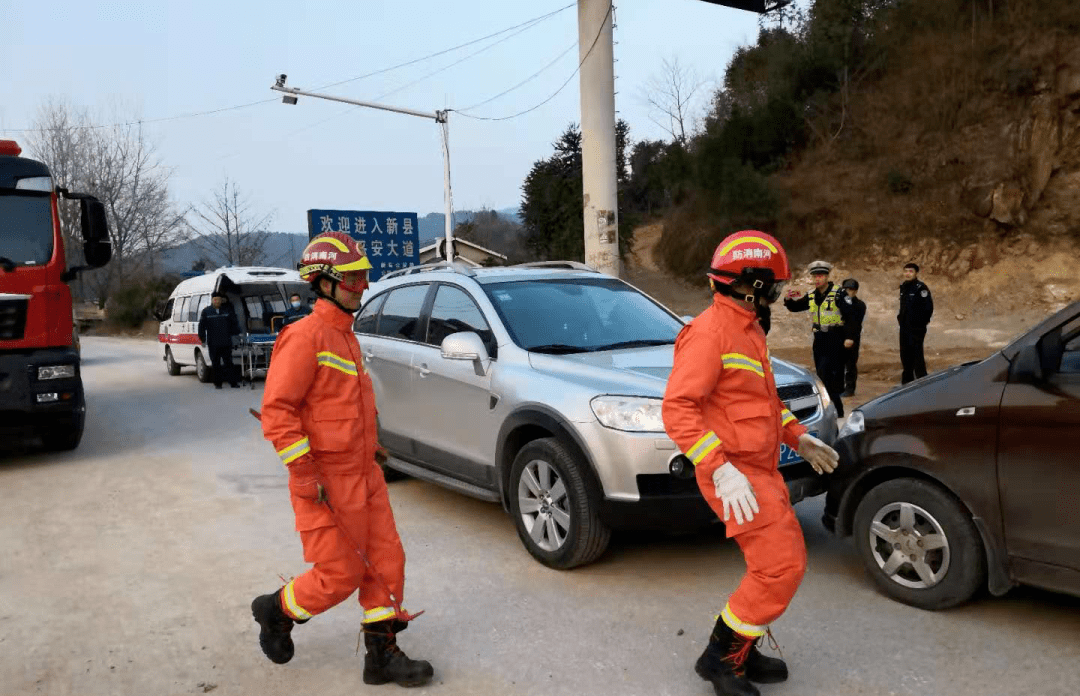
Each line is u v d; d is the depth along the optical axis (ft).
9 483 26.40
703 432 10.07
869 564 14.93
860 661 12.39
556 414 16.10
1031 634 13.14
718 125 111.14
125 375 65.16
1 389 27.68
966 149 83.10
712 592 15.30
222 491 24.61
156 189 160.25
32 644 13.98
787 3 52.06
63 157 152.46
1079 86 76.89
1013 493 12.85
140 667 13.03
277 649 11.98
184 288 63.67
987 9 88.63
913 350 37.06
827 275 31.53
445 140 80.43
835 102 98.99
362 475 11.53
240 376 54.95
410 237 96.02
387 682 12.26
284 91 72.18
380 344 22.56
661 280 105.09
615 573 16.46
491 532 19.51
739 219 95.91
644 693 11.66
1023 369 12.80
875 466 14.61
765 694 11.46
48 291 28.68
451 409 19.45
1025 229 77.97
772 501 10.41
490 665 12.70
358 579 11.59
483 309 19.53
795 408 16.44
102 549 19.19
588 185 46.16
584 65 45.57
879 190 88.28
